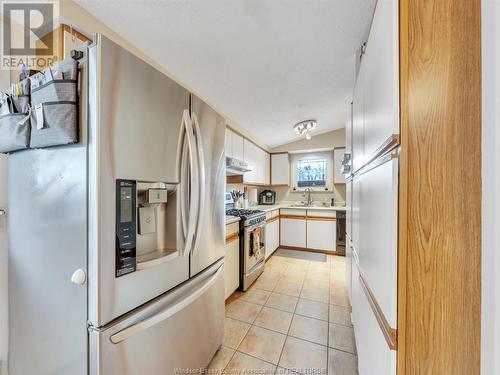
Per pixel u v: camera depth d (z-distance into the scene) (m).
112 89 0.77
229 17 1.30
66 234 0.82
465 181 0.63
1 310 1.15
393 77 0.66
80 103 0.77
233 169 2.88
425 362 0.64
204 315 1.30
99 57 0.73
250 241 2.58
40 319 0.92
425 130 0.65
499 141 0.57
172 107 1.03
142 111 0.88
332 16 1.33
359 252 1.31
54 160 0.85
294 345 1.59
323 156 4.42
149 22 1.31
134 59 0.85
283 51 1.65
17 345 1.03
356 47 1.61
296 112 2.89
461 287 0.63
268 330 1.76
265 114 2.86
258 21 1.35
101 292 0.75
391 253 0.69
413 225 0.65
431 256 0.64
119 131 0.80
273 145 4.41
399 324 0.66
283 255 3.68
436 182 0.64
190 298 1.10
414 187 0.65
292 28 1.42
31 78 0.90
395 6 0.66
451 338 0.63
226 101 2.43
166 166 1.00
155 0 1.16
